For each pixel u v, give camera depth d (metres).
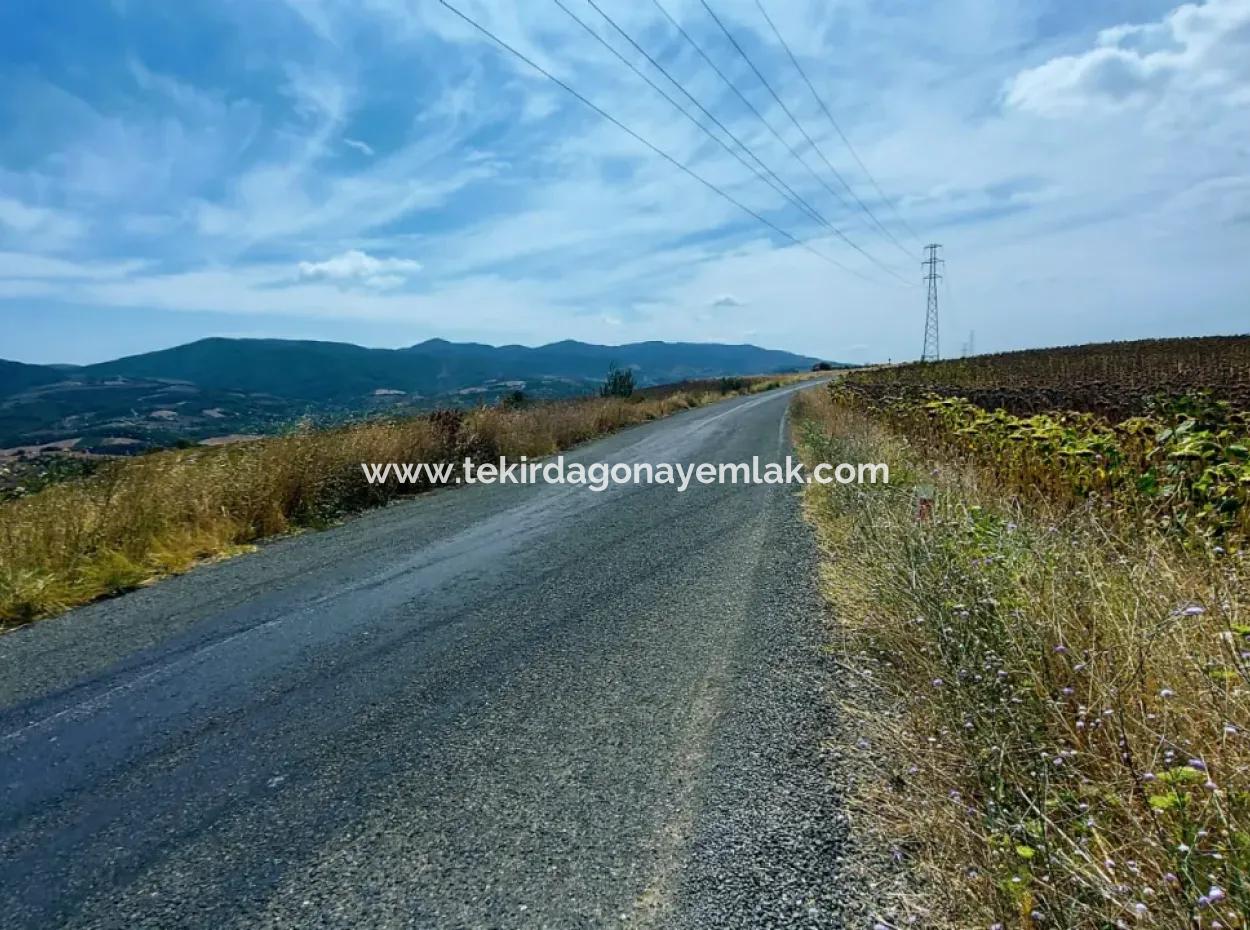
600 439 17.36
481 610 4.64
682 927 1.88
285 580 5.50
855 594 4.33
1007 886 1.73
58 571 5.31
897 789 2.38
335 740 2.98
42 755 2.91
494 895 2.03
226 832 2.37
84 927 1.96
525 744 2.90
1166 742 1.95
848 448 9.47
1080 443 5.28
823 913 1.89
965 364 44.53
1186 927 1.48
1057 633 2.68
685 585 5.04
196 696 3.44
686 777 2.60
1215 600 2.61
